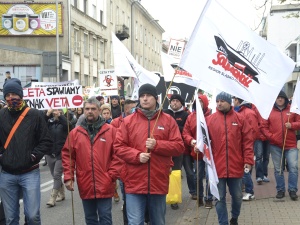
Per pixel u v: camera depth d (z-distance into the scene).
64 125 8.30
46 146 5.67
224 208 6.16
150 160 4.93
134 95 10.05
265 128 8.24
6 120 5.64
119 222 7.32
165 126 5.04
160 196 5.02
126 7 48.69
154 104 5.12
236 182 6.22
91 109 5.58
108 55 41.44
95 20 37.09
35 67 29.83
